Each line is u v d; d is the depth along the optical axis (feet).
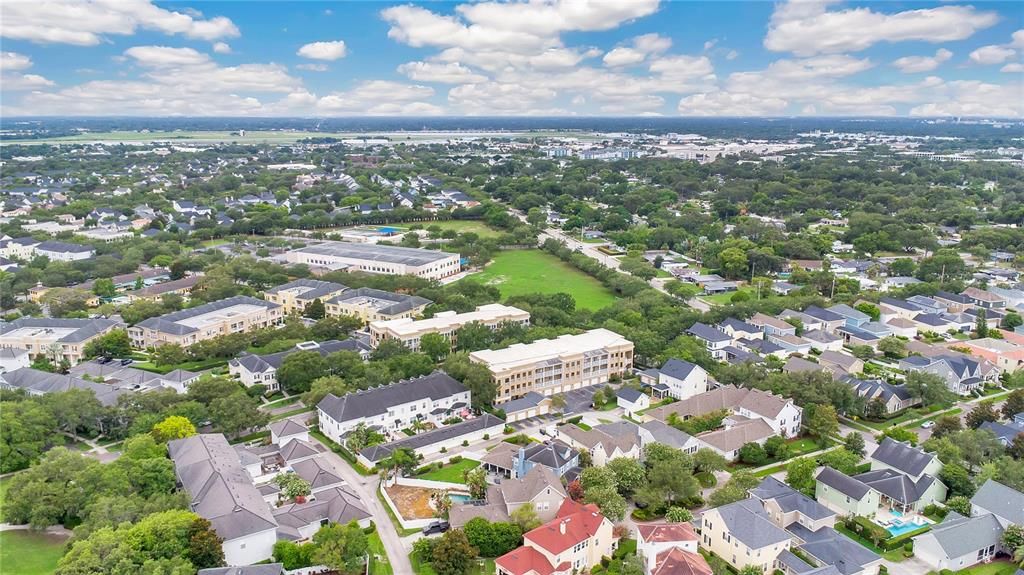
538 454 631.97
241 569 459.73
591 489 571.69
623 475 603.67
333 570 510.99
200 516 523.70
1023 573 473.26
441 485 636.07
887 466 631.97
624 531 555.28
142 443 616.39
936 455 631.56
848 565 498.28
